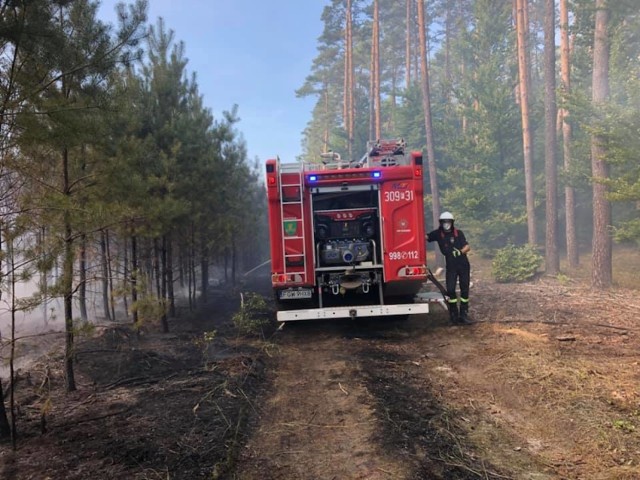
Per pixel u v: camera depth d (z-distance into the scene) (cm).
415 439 420
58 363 741
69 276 505
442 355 684
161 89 1060
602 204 1172
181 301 1498
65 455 409
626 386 507
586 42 1684
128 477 368
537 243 1925
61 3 510
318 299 859
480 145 2034
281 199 810
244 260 2527
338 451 406
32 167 529
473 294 1196
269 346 783
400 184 812
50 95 552
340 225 867
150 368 693
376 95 2755
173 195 949
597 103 1078
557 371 563
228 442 423
